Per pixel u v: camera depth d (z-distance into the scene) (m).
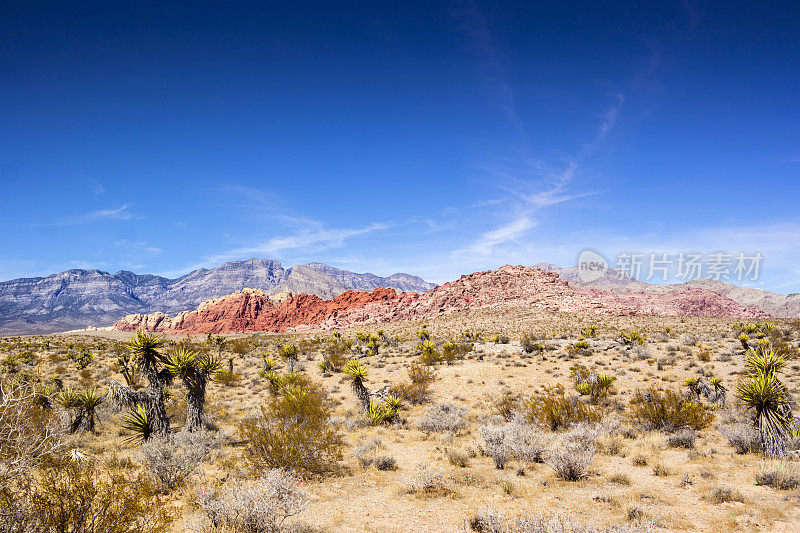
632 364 28.62
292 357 36.00
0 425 5.37
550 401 15.71
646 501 8.09
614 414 16.55
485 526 6.73
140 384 27.14
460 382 26.66
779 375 21.86
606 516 7.38
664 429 14.28
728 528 6.64
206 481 9.30
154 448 10.04
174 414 17.59
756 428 11.71
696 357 29.28
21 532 4.73
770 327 43.78
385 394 23.02
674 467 10.41
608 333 61.69
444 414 17.62
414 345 50.75
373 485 9.98
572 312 113.88
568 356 33.91
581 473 9.77
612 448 12.34
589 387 20.69
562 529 5.75
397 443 14.65
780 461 10.19
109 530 5.08
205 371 15.27
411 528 7.29
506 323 99.88
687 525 6.83
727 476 9.45
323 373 33.44
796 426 11.35
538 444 11.59
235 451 12.40
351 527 7.41
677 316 99.75
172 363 14.37
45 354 52.19
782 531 6.43
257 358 48.09
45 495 5.10
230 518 6.80
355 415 19.47
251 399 23.58
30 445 5.54
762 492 8.30
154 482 9.10
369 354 45.03
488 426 13.03
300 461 10.48
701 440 13.13
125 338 124.19
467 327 97.25
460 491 9.25
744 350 29.88
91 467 5.91
